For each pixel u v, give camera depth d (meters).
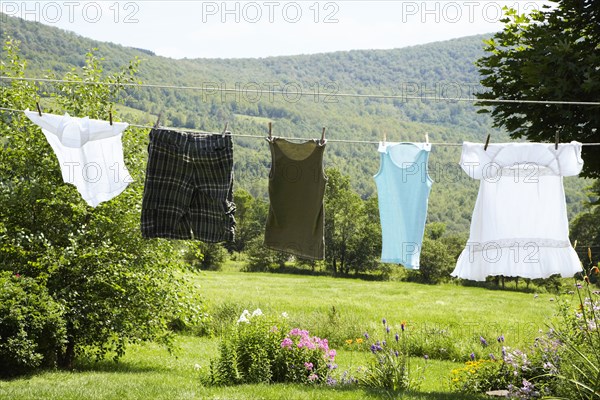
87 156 7.18
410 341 18.11
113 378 12.20
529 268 7.18
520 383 9.64
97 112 14.40
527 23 11.85
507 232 7.22
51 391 9.75
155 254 14.99
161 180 7.10
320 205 7.11
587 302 9.31
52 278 14.10
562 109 10.55
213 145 7.13
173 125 69.50
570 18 11.58
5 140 14.50
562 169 7.16
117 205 14.40
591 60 10.17
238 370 10.73
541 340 10.01
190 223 7.15
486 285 62.22
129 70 15.20
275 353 10.82
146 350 18.33
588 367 6.96
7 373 12.40
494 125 11.83
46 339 13.02
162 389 9.91
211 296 36.16
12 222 14.37
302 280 62.22
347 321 21.44
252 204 79.06
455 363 16.25
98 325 14.45
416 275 72.50
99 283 14.42
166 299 14.91
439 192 75.19
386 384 10.14
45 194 14.20
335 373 11.19
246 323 11.32
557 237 7.19
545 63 10.47
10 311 12.04
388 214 7.48
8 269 13.95
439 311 33.50
